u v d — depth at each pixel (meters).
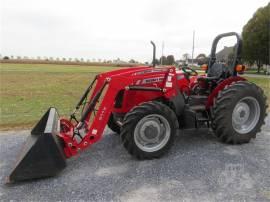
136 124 3.07
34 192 2.48
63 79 16.33
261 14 25.05
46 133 2.67
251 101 3.81
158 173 2.85
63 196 2.41
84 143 3.00
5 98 8.16
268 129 4.55
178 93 3.56
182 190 2.49
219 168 2.95
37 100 7.75
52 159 2.68
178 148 3.60
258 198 2.35
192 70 4.29
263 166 3.00
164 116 3.19
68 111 6.02
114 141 3.90
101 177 2.78
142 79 3.33
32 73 22.27
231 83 3.78
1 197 2.40
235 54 3.87
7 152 3.44
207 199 2.34
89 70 28.78
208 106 3.79
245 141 3.78
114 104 3.45
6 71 24.70
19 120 5.09
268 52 25.19
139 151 3.13
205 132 4.33
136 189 2.52
